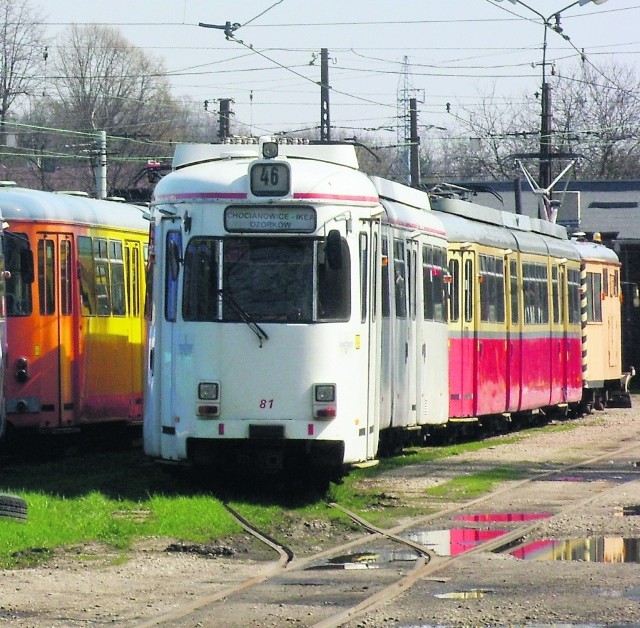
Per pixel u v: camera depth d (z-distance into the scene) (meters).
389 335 29.58
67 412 33.00
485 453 36.38
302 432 24.56
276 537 21.50
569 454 36.41
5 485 26.20
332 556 19.83
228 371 24.67
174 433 25.03
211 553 19.91
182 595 16.62
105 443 37.53
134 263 36.97
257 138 28.00
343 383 24.86
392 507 25.61
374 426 26.25
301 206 24.80
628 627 14.71
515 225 46.53
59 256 32.91
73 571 18.14
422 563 19.12
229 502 24.33
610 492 27.62
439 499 26.70
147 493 24.95
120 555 19.48
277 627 14.77
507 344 42.75
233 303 24.72
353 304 25.11
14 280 32.12
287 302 24.73
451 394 37.94
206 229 24.92
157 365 25.48
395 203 31.62
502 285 42.59
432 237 34.66
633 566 18.91
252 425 24.56
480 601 16.22
